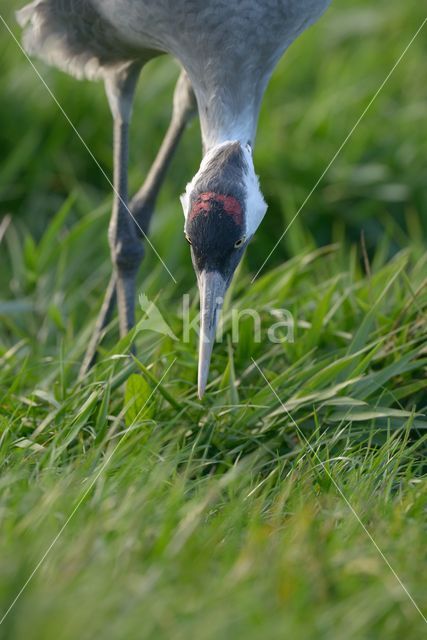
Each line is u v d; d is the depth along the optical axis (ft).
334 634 21.95
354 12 56.70
